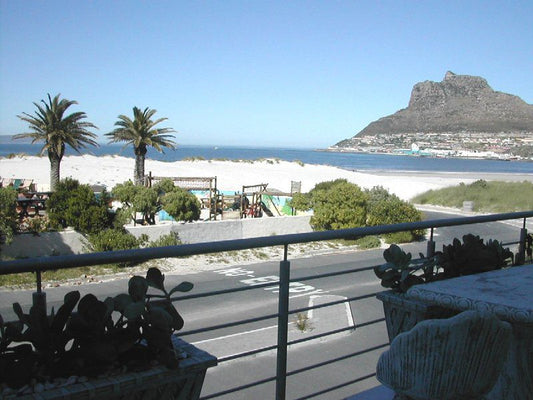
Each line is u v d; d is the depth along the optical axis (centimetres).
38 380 180
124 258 210
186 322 1184
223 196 3322
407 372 202
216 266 1997
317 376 841
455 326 190
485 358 196
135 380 183
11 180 3559
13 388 175
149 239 2267
